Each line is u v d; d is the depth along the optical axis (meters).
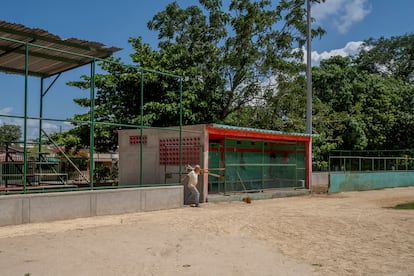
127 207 13.01
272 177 20.23
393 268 6.67
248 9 25.28
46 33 11.34
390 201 18.05
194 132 16.50
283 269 6.55
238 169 18.25
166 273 6.24
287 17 26.91
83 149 24.80
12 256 7.05
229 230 10.01
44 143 16.59
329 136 29.91
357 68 41.38
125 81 22.97
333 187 22.55
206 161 16.27
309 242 8.70
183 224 10.82
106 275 6.07
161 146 17.72
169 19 29.05
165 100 23.69
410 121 36.16
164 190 14.17
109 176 23.62
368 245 8.42
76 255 7.22
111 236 9.02
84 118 22.09
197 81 24.64
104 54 13.16
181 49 25.58
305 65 26.70
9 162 13.26
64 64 14.23
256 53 25.31
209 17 27.33
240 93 27.09
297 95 26.88
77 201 11.67
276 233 9.70
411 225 10.91
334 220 11.75
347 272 6.43
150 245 8.17
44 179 15.92
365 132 33.84
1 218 10.08
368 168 27.64
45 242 8.24
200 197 16.09
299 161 21.61
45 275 5.98
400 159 30.14
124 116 22.56
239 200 17.44
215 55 26.31
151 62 23.78
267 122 26.52
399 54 47.09
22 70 14.94
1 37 10.54
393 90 38.28
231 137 17.88
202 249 7.90
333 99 34.91
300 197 19.81
